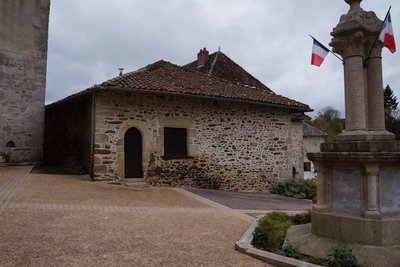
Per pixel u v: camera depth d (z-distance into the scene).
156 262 4.26
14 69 13.27
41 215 6.04
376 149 4.90
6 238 4.62
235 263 4.49
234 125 12.94
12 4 13.25
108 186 10.20
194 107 12.21
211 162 12.41
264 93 14.18
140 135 11.36
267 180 13.53
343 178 5.13
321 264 4.38
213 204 9.24
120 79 10.91
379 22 5.46
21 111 13.47
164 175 11.59
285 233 5.79
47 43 14.33
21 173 11.04
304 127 24.45
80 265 3.94
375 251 4.51
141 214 6.96
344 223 4.91
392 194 4.99
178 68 13.98
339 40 5.41
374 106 5.43
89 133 11.61
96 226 5.70
